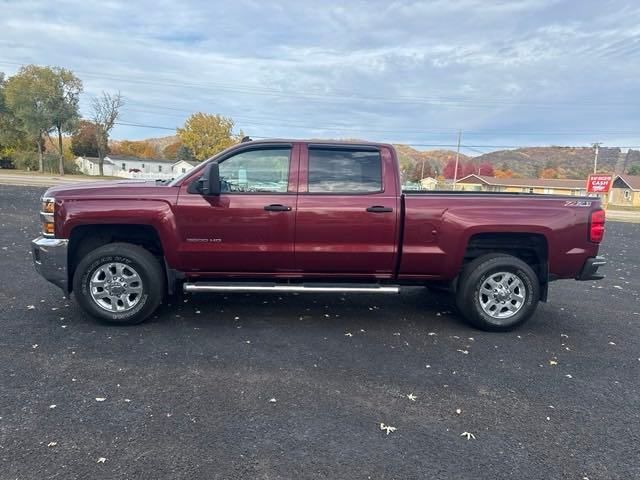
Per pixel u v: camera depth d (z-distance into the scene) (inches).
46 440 109.9
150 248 202.1
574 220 194.7
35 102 2310.5
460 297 198.5
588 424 126.8
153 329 186.5
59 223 182.9
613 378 156.8
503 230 191.9
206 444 110.7
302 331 190.5
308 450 110.0
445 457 109.4
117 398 130.6
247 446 110.6
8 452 104.8
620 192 2728.8
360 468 104.1
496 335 195.5
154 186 189.6
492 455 111.0
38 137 2397.9
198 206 185.8
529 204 195.6
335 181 193.5
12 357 155.2
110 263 185.8
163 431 115.5
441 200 193.2
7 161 2637.8
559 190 2591.0
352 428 120.2
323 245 190.5
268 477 99.9
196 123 2657.5
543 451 113.5
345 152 195.5
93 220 182.7
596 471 106.3
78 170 2716.5
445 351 175.2
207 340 176.4
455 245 192.1
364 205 189.9
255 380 144.9
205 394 134.9
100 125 2615.7
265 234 188.2
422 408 132.0
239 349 168.9
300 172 192.4
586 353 178.9
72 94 2389.3
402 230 191.8
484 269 194.5
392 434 118.2
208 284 193.8
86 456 104.5
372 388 142.8
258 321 200.8
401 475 102.2
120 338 175.6
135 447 108.5
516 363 166.4
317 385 143.2
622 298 271.7
